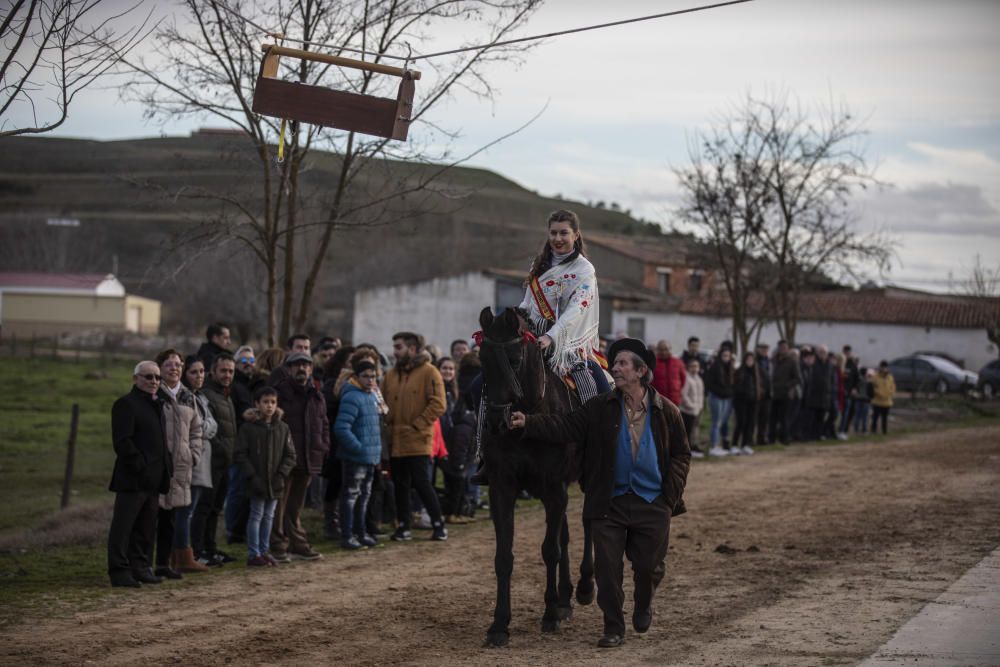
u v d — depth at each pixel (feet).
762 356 72.84
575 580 32.73
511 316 24.38
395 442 39.14
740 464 63.98
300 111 26.73
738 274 89.86
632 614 26.35
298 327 45.32
